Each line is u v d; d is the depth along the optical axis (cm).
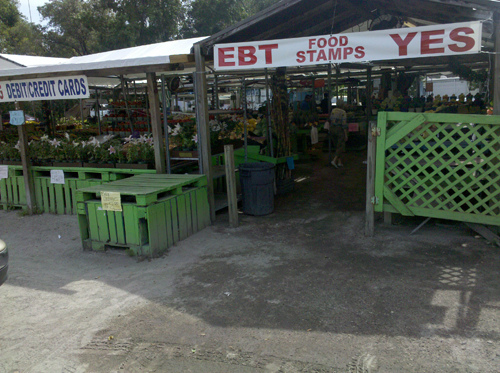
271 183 737
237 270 506
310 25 738
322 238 600
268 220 704
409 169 562
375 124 563
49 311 434
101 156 767
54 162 810
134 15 2647
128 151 748
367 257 520
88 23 2752
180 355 343
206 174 683
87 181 779
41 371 332
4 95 788
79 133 1284
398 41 525
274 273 491
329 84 1178
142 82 1482
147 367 330
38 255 609
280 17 631
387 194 573
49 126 1288
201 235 640
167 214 586
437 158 546
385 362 318
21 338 383
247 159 858
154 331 382
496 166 517
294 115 1388
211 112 805
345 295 426
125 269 532
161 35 2836
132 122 1161
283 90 869
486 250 518
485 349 325
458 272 462
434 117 535
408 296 416
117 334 380
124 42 2698
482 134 558
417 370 307
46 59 1291
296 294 435
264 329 373
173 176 668
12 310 440
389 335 352
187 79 1157
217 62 609
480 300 400
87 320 410
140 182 625
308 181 1002
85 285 493
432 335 348
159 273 512
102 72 693
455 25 498
